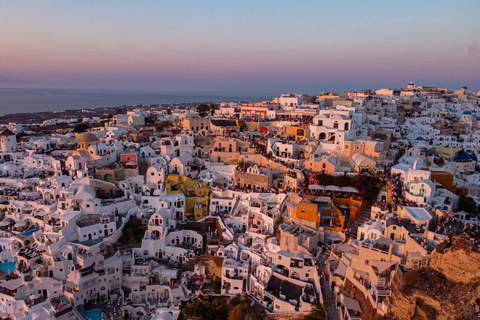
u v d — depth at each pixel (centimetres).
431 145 12850
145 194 10662
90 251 8450
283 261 7250
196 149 13150
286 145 11306
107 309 7962
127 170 11275
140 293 8331
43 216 10094
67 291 7812
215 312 6938
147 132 14725
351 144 10494
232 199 10156
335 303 6072
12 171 12100
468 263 4659
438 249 5081
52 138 15312
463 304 4441
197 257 8788
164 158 12206
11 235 9912
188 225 9775
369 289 5503
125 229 9612
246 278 7638
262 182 10375
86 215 9488
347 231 7694
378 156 10150
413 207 7056
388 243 5959
